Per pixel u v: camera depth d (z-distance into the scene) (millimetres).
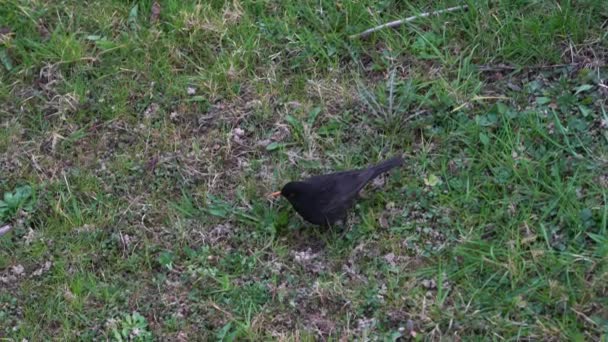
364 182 7180
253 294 7027
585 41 8227
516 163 7484
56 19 9188
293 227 7516
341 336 6680
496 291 6754
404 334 6590
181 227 7551
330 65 8523
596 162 7406
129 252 7508
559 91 7961
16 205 7879
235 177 7918
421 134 7891
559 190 7184
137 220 7711
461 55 8383
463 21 8570
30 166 8203
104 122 8461
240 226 7562
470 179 7504
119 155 8172
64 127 8445
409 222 7336
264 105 8297
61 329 7016
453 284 6852
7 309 7172
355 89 8312
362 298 6863
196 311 6992
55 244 7574
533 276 6781
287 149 8047
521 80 8180
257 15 9039
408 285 6879
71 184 8023
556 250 6922
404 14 8773
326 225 7375
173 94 8523
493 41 8383
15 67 8898
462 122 7879
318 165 7844
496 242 7051
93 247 7520
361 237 7309
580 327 6422
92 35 9031
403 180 7605
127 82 8672
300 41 8680
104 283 7277
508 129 7684
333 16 8820
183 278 7227
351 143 7996
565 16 8305
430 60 8430
